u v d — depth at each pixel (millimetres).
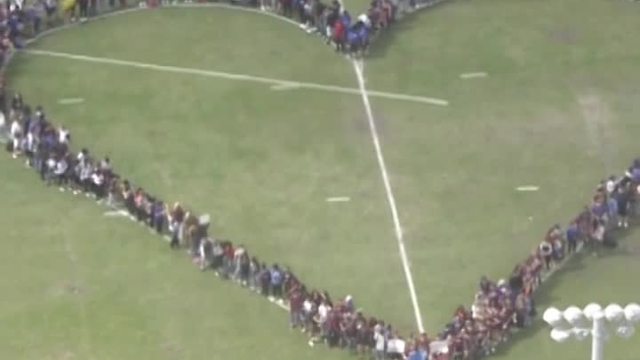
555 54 104312
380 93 101375
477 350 82750
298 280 87375
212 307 86500
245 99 101000
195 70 103125
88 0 106812
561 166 95812
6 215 92500
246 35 106000
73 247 90438
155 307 86500
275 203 93438
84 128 98375
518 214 92500
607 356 82812
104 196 93375
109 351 83750
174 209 89750
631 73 102812
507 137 98062
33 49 104688
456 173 95500
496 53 104312
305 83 102062
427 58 103938
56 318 85875
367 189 94375
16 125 95688
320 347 83938
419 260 89562
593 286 87562
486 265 89062
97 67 103312
